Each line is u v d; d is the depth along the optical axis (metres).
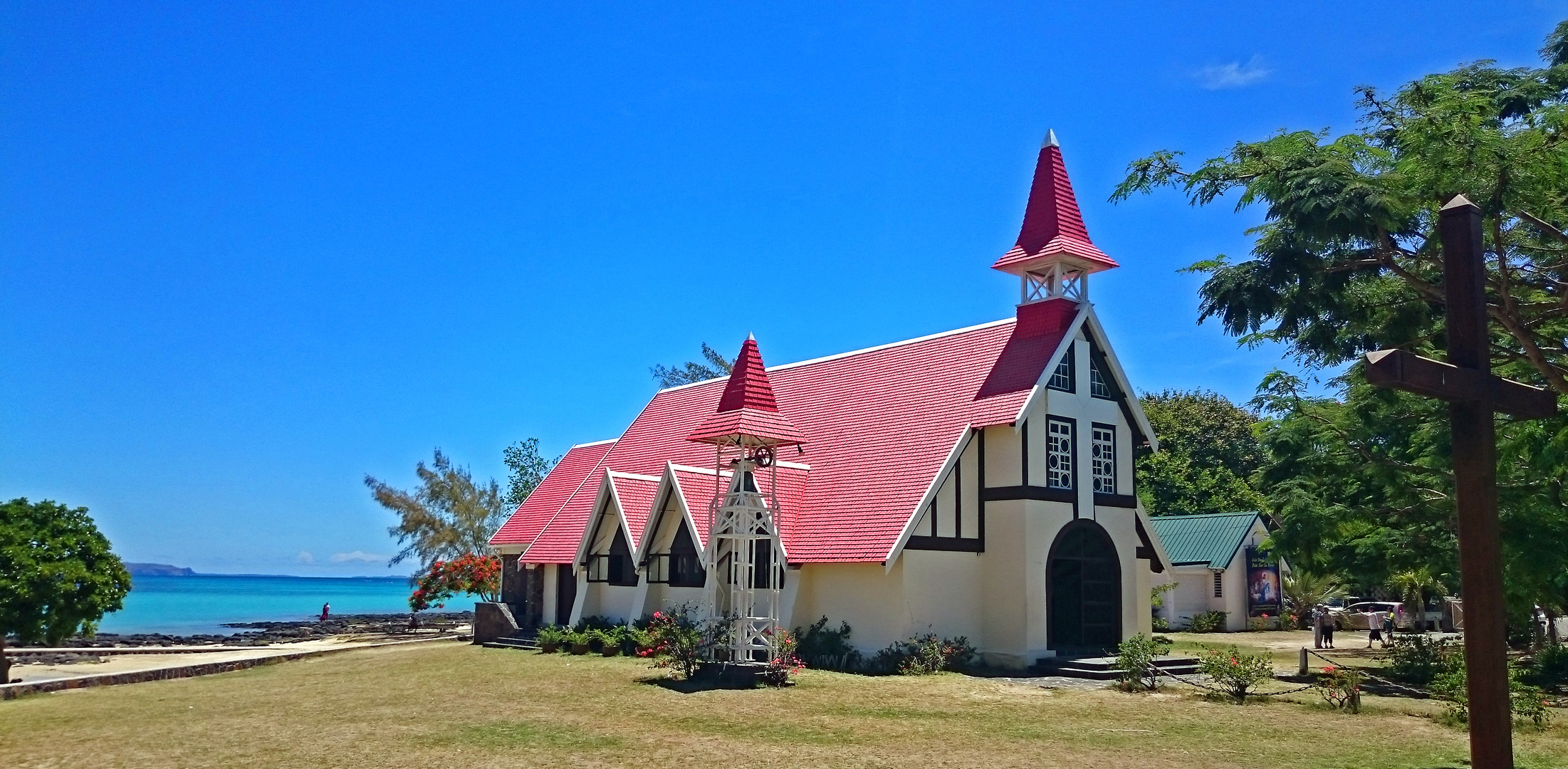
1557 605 25.31
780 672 23.16
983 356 30.22
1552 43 19.05
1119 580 29.41
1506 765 9.00
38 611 24.98
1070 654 27.70
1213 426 67.19
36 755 15.64
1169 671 26.09
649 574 31.08
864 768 14.62
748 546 26.83
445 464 60.88
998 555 27.86
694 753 15.59
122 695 23.53
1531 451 18.42
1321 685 21.80
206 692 23.86
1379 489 23.80
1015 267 30.47
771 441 24.70
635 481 33.22
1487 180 14.41
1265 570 48.00
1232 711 19.81
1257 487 26.81
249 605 116.94
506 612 36.00
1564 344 17.23
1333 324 16.39
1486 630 9.17
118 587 26.72
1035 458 27.89
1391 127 16.92
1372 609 48.00
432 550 58.59
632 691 22.34
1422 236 15.00
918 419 29.81
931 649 25.94
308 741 16.58
